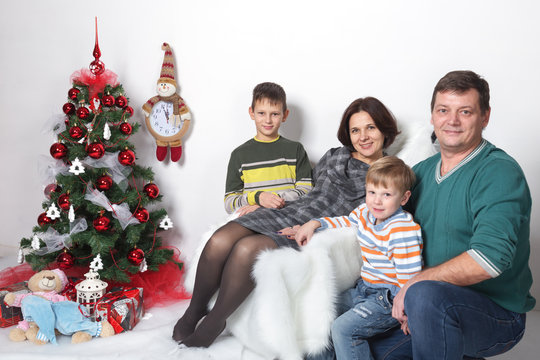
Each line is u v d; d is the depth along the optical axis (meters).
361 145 2.03
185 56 2.74
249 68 2.66
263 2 2.59
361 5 2.46
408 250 1.52
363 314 1.57
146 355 1.77
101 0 2.80
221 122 2.75
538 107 2.32
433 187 1.55
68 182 2.18
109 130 2.22
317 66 2.57
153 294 2.42
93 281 2.03
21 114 3.04
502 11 2.30
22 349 1.83
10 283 2.38
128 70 2.81
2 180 3.14
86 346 1.86
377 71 2.49
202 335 1.77
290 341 1.58
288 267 1.58
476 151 1.46
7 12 2.99
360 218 1.70
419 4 2.39
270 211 2.00
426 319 1.29
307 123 2.62
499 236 1.26
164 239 2.91
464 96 1.39
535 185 2.38
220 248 1.79
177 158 2.74
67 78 2.92
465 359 1.45
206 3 2.67
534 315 2.36
